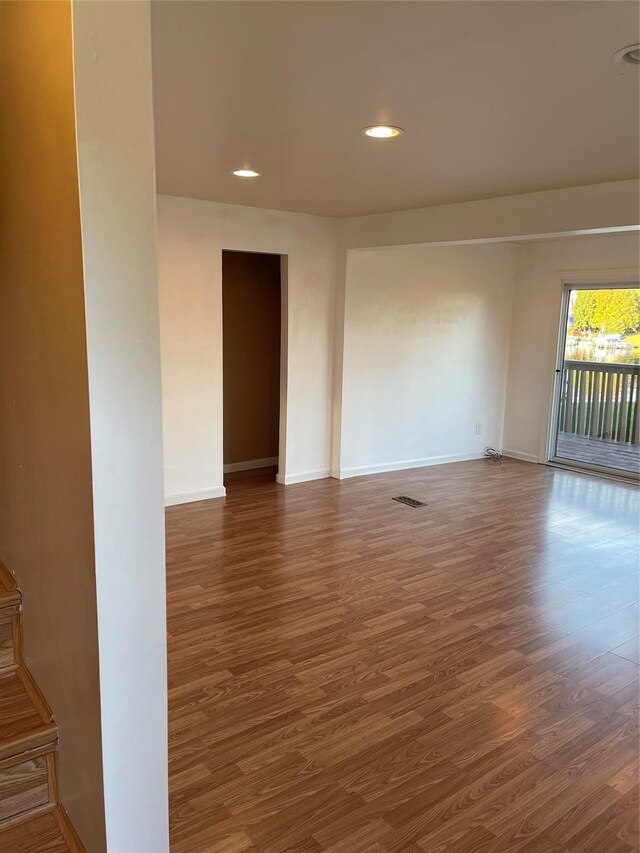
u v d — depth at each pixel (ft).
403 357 20.51
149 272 3.67
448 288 21.18
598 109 7.81
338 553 13.75
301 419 18.86
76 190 3.45
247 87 7.23
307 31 5.75
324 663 9.39
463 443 23.03
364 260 18.74
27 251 4.71
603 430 21.75
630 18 5.40
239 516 16.01
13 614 5.72
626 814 6.66
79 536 4.00
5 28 5.10
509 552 14.11
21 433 5.33
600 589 12.28
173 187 13.66
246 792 6.80
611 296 20.84
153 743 4.21
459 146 9.58
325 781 7.00
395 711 8.29
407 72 6.72
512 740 7.79
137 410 3.76
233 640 9.98
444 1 5.12
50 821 4.99
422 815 6.56
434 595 11.82
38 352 4.62
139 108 3.51
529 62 6.41
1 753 4.73
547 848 6.19
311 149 9.93
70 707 4.57
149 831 4.31
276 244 17.04
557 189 12.74
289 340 18.01
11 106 4.99
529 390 23.08
